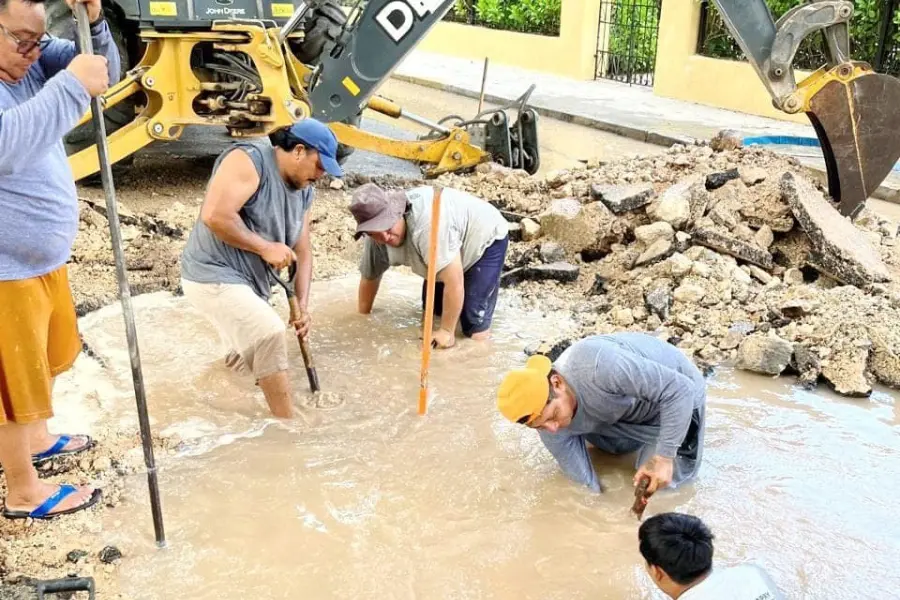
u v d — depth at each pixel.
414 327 5.15
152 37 6.23
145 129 6.43
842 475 3.76
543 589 3.11
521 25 15.53
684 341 4.88
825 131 6.15
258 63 6.23
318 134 3.84
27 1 2.67
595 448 3.99
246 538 3.34
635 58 13.77
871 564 3.23
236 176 3.79
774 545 3.32
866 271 5.28
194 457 3.83
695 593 2.54
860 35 10.34
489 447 3.96
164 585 3.09
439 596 3.07
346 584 3.12
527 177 7.25
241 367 4.55
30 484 3.37
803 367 4.58
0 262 2.94
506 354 4.84
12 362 3.05
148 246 5.90
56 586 2.96
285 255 3.98
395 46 6.60
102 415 4.11
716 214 5.76
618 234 5.86
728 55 11.75
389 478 3.72
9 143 2.56
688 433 3.62
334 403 4.29
